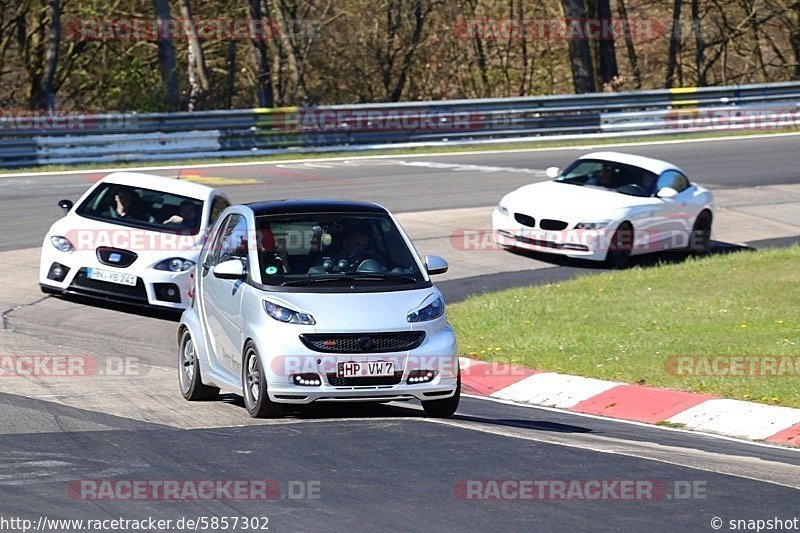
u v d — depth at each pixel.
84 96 137.25
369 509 23.86
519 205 70.88
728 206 87.38
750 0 164.25
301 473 26.77
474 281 65.06
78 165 99.12
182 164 102.62
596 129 122.12
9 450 28.83
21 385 38.19
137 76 129.75
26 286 58.00
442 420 33.75
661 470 27.94
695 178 97.62
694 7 165.12
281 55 155.62
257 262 34.38
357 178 95.12
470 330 51.91
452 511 23.84
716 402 38.88
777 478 27.95
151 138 102.44
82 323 51.53
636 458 29.25
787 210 87.31
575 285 62.06
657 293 59.22
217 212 57.69
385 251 35.38
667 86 164.62
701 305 55.78
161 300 53.41
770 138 123.56
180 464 27.58
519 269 68.62
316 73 159.88
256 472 26.83
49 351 44.94
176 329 52.25
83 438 30.45
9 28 135.25
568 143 119.44
